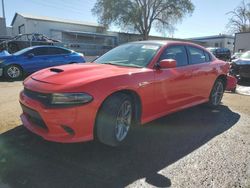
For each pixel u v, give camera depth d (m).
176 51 4.99
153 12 44.12
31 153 3.57
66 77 3.61
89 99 3.36
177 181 3.07
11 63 10.91
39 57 11.70
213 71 5.89
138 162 3.48
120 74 3.79
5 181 2.93
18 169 3.17
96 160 3.48
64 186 2.89
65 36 35.94
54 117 3.30
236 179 3.15
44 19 35.59
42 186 2.87
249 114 5.91
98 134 3.56
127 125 3.97
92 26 40.72
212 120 5.36
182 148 3.97
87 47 30.73
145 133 4.51
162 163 3.49
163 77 4.39
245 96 8.13
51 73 3.84
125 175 3.16
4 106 5.83
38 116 3.45
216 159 3.65
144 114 4.17
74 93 3.30
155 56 4.48
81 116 3.34
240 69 11.00
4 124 4.56
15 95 7.18
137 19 42.28
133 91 3.89
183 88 4.95
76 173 3.14
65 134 3.37
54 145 3.82
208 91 5.88
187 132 4.63
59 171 3.17
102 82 3.51
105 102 3.55
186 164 3.48
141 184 2.98
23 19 35.28
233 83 6.80
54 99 3.31
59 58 12.30
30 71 11.47
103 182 2.99
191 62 5.30
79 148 3.77
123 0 41.66
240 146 4.10
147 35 44.12
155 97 4.29
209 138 4.39
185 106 5.17
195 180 3.11
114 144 3.71
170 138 4.34
